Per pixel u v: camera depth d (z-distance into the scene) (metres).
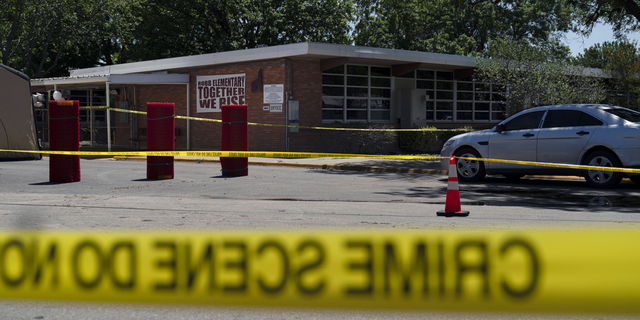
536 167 11.26
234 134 13.06
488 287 2.44
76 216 6.98
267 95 20.88
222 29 40.75
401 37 43.22
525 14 40.78
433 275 2.52
